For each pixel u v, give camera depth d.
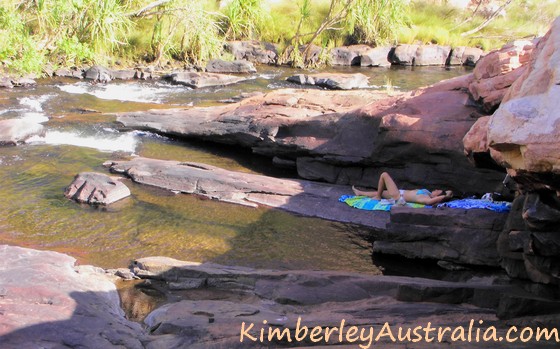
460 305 5.72
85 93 15.17
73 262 6.52
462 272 7.17
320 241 7.92
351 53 20.31
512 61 8.70
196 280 6.41
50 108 13.64
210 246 7.60
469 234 7.16
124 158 10.86
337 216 8.68
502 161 5.27
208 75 16.95
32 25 17.55
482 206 7.71
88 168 10.23
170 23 18.73
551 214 5.21
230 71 18.66
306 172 10.48
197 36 18.89
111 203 8.80
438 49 20.73
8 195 8.91
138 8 18.95
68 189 9.03
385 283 6.22
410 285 5.87
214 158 11.31
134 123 12.53
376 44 20.94
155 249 7.41
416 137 9.15
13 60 14.91
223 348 4.61
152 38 18.92
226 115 11.87
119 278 6.52
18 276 5.63
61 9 15.70
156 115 12.66
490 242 7.05
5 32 14.02
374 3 19.80
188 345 4.71
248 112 11.76
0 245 6.60
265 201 9.14
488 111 8.80
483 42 21.88
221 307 5.53
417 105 9.77
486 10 24.45
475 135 6.58
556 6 24.66
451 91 9.94
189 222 8.30
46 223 8.02
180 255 7.29
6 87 15.23
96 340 4.67
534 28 23.36
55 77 16.70
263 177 9.86
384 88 16.66
